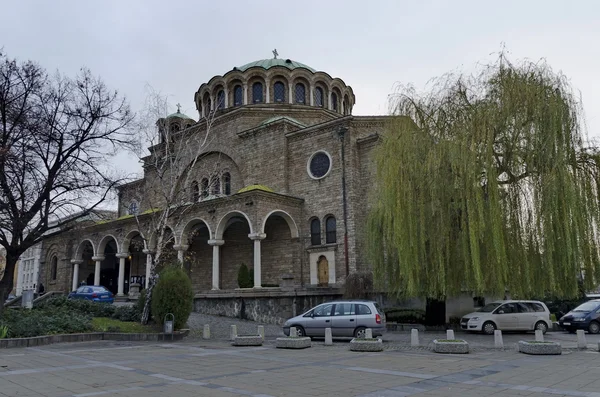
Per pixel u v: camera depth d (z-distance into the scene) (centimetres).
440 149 1945
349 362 1323
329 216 3269
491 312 2302
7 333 1758
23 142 2233
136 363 1306
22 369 1195
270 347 1748
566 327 2564
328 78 4359
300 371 1158
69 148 2338
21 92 2241
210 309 2967
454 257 1948
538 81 1867
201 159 4144
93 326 2091
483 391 903
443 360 1363
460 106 2027
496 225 1755
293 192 3475
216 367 1229
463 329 2370
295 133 3531
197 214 3375
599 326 2483
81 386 957
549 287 1795
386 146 2155
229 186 3919
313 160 3441
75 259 4384
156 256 2342
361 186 3209
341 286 3047
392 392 895
